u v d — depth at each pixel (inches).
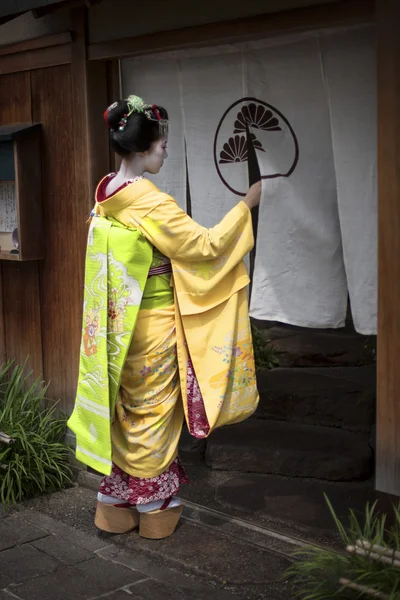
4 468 178.5
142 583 140.3
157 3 161.6
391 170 130.1
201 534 159.3
